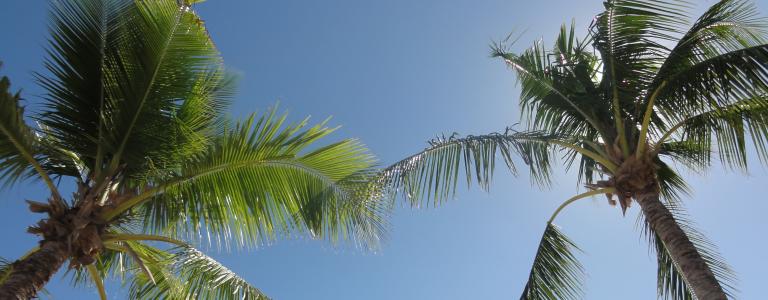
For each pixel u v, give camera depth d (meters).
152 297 9.56
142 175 8.27
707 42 9.34
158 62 8.23
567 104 10.20
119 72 8.12
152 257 9.03
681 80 8.91
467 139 9.23
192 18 8.63
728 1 8.96
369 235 8.76
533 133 9.22
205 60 8.55
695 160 10.13
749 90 8.15
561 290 9.45
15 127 7.26
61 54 7.90
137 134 8.12
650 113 9.06
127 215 7.88
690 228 9.52
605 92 9.83
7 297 6.30
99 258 8.96
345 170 8.85
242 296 9.30
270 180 8.72
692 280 7.82
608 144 9.37
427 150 9.31
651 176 8.91
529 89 10.50
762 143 8.49
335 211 8.80
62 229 7.14
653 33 9.58
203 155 8.40
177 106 8.50
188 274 9.32
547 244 9.76
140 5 8.29
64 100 7.95
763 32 9.14
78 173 8.28
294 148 8.58
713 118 9.08
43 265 6.79
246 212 8.66
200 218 8.45
